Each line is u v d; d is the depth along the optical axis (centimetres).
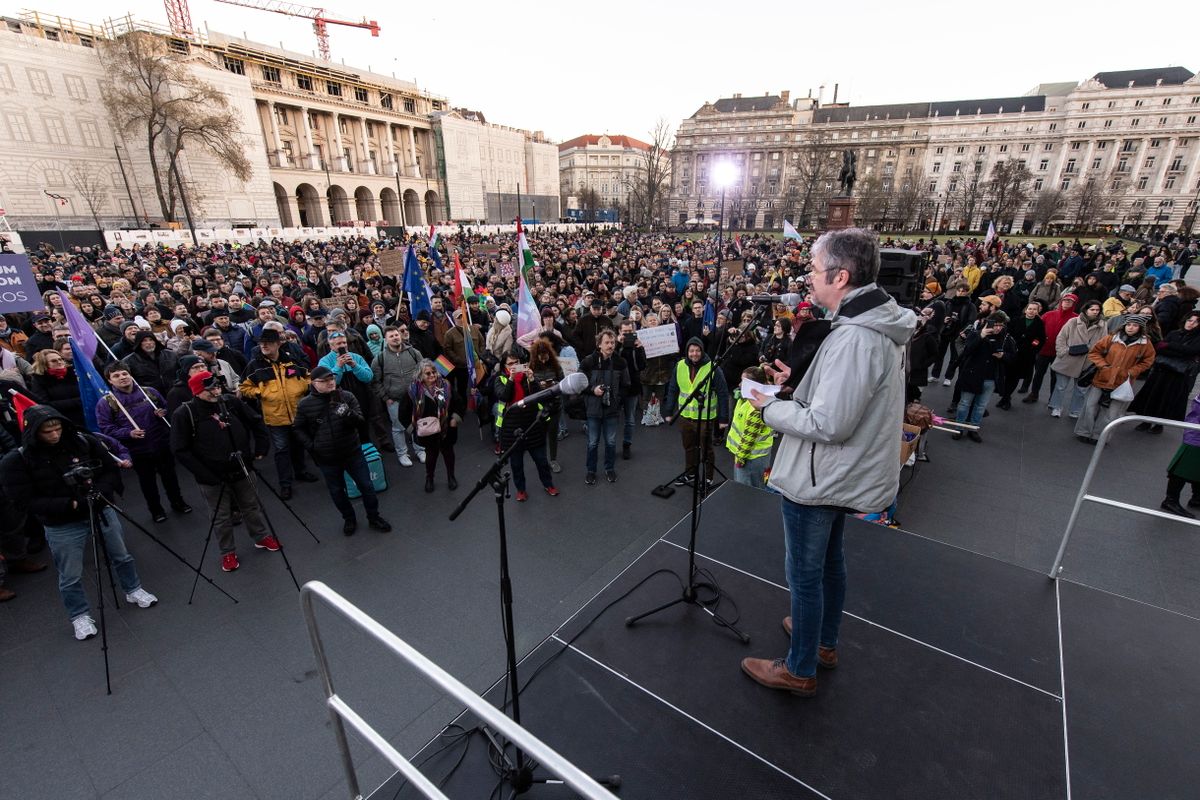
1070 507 484
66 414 504
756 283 1414
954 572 343
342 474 452
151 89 3431
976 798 202
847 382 179
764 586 334
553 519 483
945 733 230
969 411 666
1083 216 6475
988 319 631
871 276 188
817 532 213
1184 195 6719
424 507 512
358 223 5059
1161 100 6656
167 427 477
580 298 1077
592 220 7762
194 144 4025
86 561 431
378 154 6362
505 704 253
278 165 5112
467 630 345
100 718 286
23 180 3384
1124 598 318
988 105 7738
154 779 253
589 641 292
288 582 401
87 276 1423
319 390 429
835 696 250
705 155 8388
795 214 7106
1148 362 603
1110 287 1191
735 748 226
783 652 279
